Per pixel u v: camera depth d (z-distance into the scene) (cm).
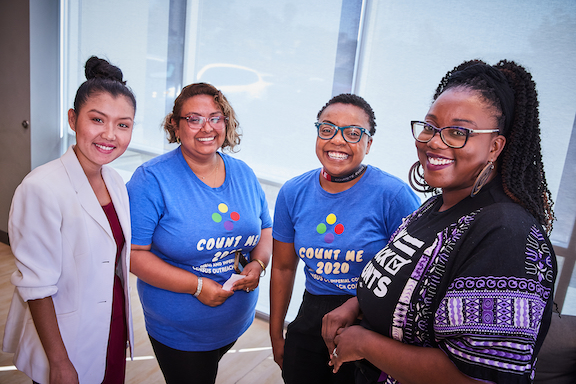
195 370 157
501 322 65
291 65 264
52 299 114
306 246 138
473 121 77
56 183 112
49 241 110
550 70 192
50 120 376
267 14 267
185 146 147
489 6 201
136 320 279
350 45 242
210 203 150
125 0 331
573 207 198
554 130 196
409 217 108
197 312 150
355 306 117
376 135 243
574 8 183
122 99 117
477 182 79
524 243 68
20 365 121
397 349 83
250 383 227
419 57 223
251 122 286
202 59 301
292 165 276
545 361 149
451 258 78
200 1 293
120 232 134
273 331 161
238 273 160
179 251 145
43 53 359
